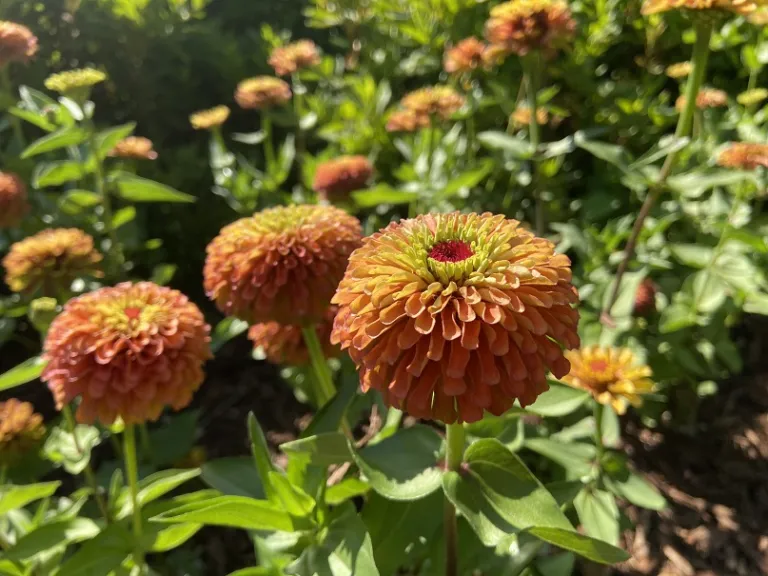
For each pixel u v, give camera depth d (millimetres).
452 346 149
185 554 329
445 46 559
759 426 398
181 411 439
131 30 543
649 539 339
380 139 523
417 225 179
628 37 539
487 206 474
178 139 616
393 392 151
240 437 417
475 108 463
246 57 645
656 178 316
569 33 326
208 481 253
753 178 296
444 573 228
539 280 155
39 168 399
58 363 210
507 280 155
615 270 399
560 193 493
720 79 533
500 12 333
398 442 208
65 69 563
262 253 234
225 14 699
